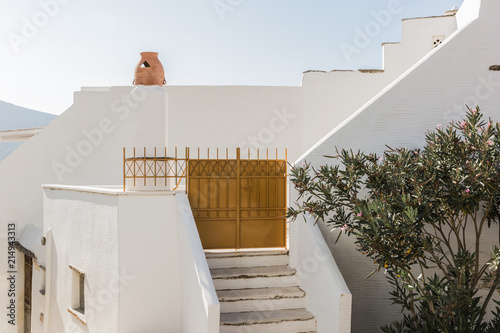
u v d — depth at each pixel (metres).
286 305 7.10
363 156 6.87
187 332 6.74
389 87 7.70
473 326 6.03
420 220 5.76
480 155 5.82
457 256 5.94
